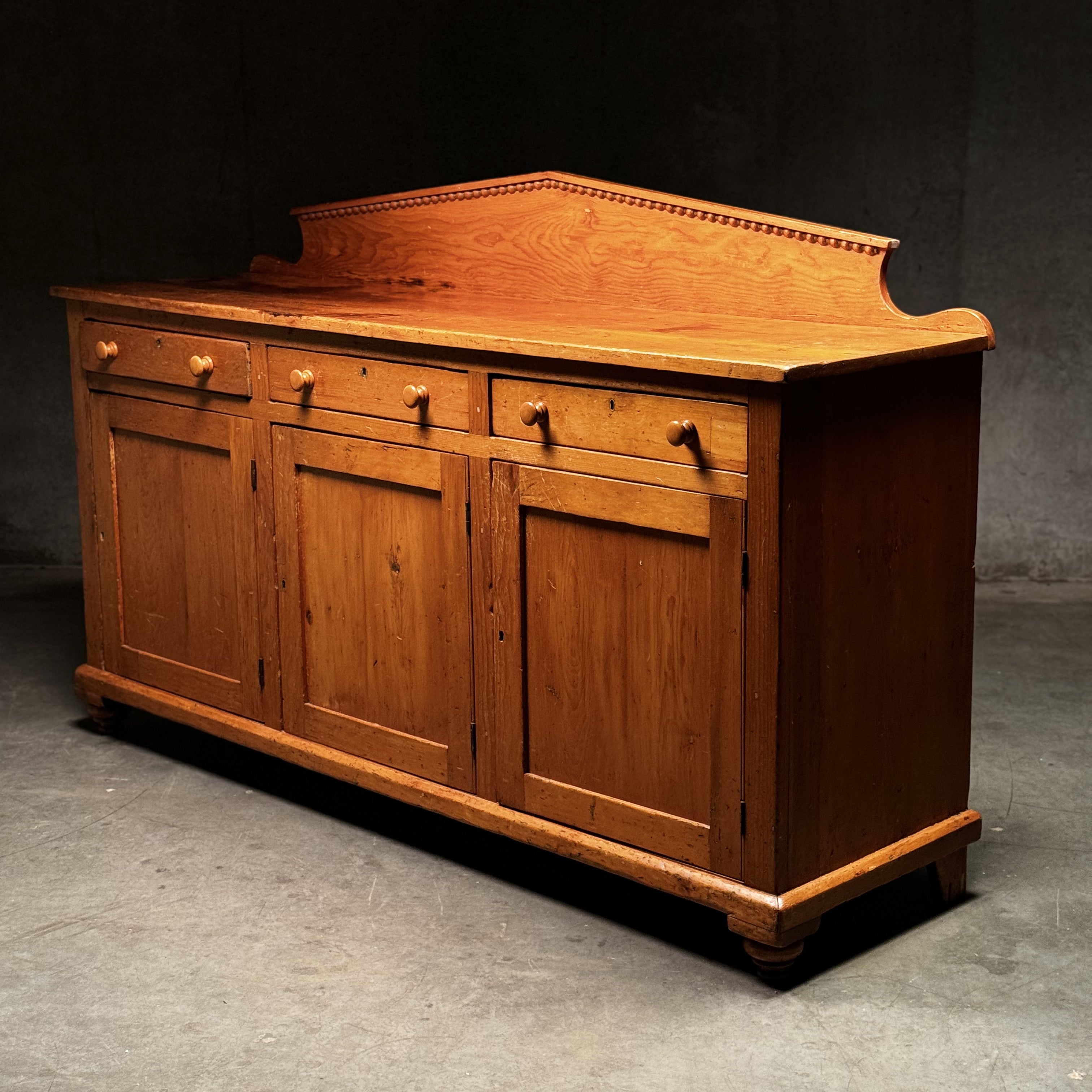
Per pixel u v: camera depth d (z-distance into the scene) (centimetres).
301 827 369
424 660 344
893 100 534
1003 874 341
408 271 422
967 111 532
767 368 265
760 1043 272
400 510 341
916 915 323
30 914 323
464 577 329
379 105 559
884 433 291
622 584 301
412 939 312
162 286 423
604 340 302
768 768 283
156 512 403
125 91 562
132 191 570
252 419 369
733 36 536
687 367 277
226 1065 266
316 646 369
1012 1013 282
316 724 373
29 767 407
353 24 552
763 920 287
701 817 298
